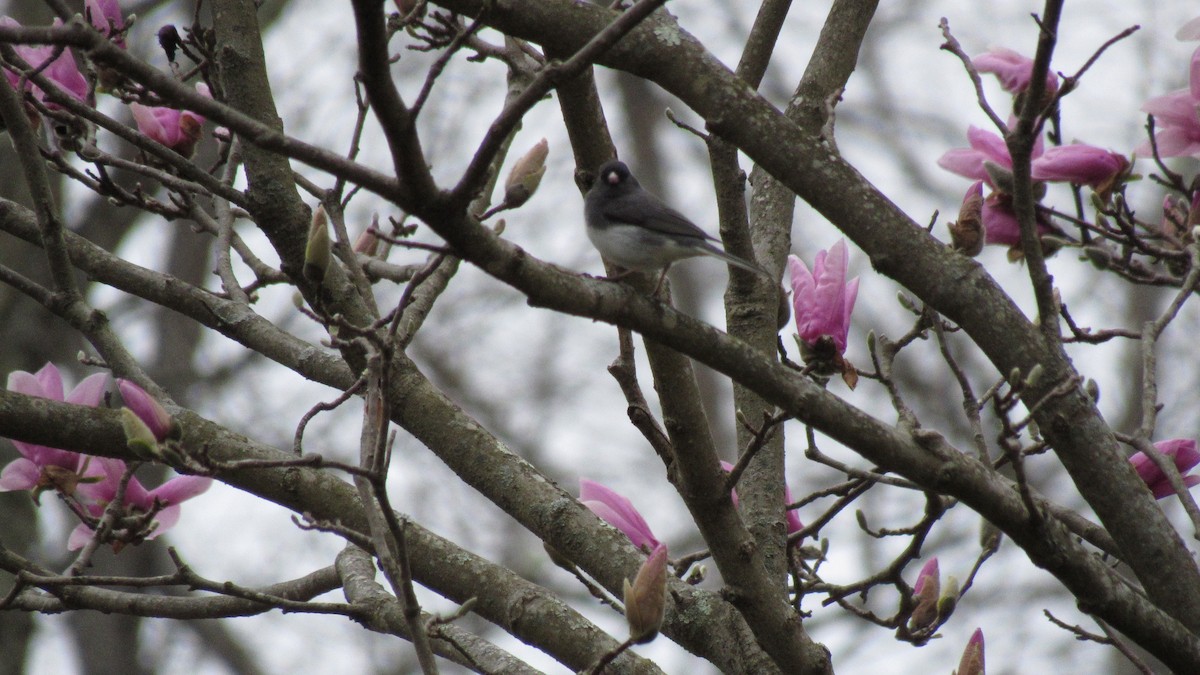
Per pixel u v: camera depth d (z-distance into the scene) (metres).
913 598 7.16
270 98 7.84
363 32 4.22
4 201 8.48
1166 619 6.01
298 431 6.19
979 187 6.85
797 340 7.21
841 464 6.87
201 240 21.52
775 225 8.58
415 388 7.83
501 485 7.64
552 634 7.30
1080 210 7.29
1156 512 6.33
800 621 6.57
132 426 5.48
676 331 5.53
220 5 7.89
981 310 6.44
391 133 4.50
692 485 6.34
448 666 21.09
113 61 4.54
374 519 6.04
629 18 4.77
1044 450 7.07
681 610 7.29
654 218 7.08
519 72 8.89
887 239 6.50
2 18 7.20
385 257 9.27
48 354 18.03
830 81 8.73
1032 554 5.90
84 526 7.65
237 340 8.46
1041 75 5.98
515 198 6.18
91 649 21.02
